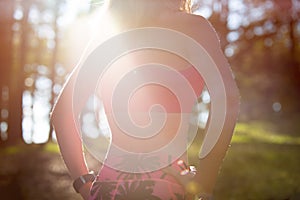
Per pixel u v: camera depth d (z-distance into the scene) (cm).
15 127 2492
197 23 228
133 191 219
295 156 1523
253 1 2891
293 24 3116
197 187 214
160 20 230
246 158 1470
